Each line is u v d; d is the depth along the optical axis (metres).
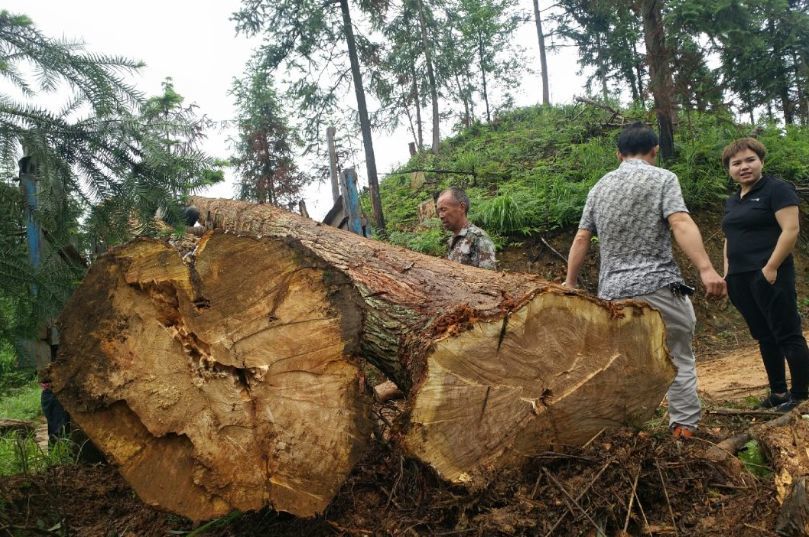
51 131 3.45
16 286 3.41
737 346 7.77
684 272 9.11
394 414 3.81
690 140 11.33
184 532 2.68
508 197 9.97
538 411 2.59
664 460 2.72
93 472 3.40
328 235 4.27
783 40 13.62
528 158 13.84
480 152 15.48
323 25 11.98
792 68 14.02
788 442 2.91
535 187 10.92
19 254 3.46
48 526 2.84
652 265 3.40
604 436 2.78
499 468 2.53
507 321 2.49
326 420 2.45
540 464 2.61
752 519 2.45
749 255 4.14
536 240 9.72
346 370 2.45
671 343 3.39
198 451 2.45
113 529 2.77
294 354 2.45
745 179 4.20
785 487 2.49
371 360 3.03
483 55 24.70
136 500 3.05
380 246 3.86
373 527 2.57
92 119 3.49
